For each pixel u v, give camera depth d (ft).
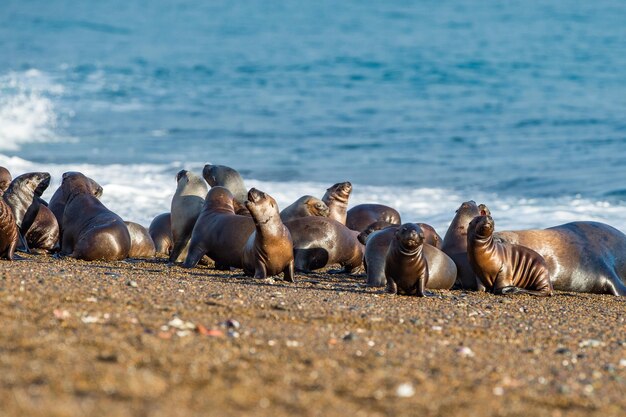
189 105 566.36
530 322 126.11
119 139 446.19
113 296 118.62
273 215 159.53
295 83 647.56
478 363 96.02
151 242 208.23
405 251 146.00
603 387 90.22
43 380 76.18
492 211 272.92
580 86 581.94
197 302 120.78
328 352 95.09
